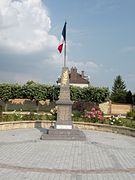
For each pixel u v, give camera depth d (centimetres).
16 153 1361
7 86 4853
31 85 4953
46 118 2756
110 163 1214
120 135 2300
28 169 1060
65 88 1991
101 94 5019
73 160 1246
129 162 1250
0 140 1762
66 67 2020
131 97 6506
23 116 2670
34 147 1543
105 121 2648
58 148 1532
